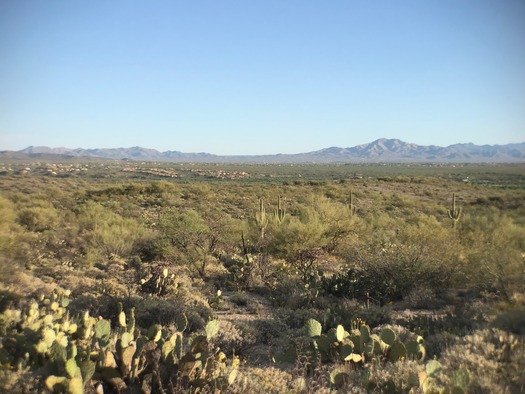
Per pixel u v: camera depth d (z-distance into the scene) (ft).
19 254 45.09
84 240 63.05
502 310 25.29
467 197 125.18
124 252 59.47
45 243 58.75
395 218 94.63
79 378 13.88
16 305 27.20
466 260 38.88
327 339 21.83
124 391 15.37
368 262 41.70
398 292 40.04
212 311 33.73
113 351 16.80
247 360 23.53
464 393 13.93
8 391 13.85
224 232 59.36
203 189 161.79
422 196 152.05
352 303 35.06
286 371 20.68
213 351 22.15
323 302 37.32
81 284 36.88
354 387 16.76
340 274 42.29
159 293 37.22
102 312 29.32
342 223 62.08
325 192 165.07
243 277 46.60
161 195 151.33
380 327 25.59
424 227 53.52
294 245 55.47
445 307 32.40
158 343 16.94
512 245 39.96
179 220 56.44
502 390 14.55
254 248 60.95
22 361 16.26
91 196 145.69
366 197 158.81
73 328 20.61
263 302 40.50
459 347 18.89
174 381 16.07
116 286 36.04
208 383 16.52
